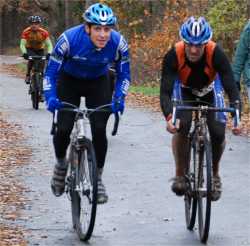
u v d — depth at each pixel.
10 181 18.03
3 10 108.00
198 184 12.80
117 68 13.33
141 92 43.03
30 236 13.21
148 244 12.72
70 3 89.50
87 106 13.46
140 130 26.42
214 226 13.80
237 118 12.61
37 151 22.55
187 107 12.49
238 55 19.39
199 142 12.78
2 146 23.39
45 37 34.19
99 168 13.13
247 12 40.31
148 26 57.06
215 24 40.19
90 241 12.92
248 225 13.88
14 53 108.75
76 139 13.22
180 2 49.12
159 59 50.12
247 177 18.00
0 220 14.33
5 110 33.66
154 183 17.62
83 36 12.77
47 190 17.05
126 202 15.79
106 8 12.66
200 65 12.80
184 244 12.69
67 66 13.06
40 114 31.94
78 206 13.27
